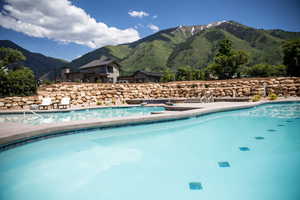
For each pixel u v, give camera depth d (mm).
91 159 4832
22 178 3877
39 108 13406
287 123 8266
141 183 3725
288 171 4098
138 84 20312
